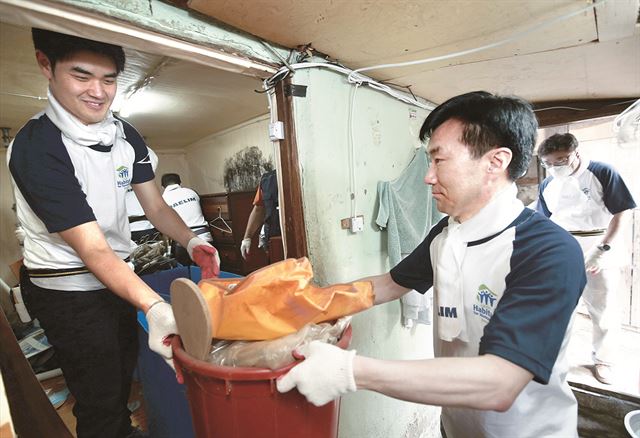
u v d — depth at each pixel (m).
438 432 2.15
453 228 0.84
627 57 1.40
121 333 1.13
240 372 0.55
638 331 2.76
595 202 2.13
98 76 0.79
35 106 2.10
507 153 0.72
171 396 1.26
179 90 1.88
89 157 0.90
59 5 0.62
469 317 0.80
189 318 0.58
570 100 2.31
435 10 0.92
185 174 3.93
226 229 2.83
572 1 0.91
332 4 0.84
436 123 0.80
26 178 0.79
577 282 0.64
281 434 0.60
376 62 1.29
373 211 1.51
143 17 0.73
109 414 1.07
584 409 1.90
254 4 0.81
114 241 1.08
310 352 0.58
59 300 0.96
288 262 0.63
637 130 1.69
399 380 0.57
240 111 2.44
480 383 0.56
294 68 1.10
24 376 0.68
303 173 1.16
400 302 1.68
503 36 1.12
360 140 1.41
